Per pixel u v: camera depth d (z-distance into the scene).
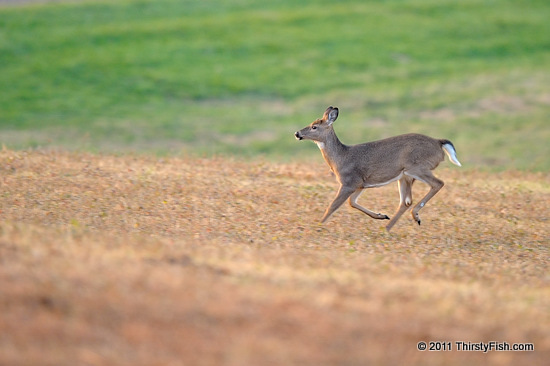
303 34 129.75
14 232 31.47
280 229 39.53
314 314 24.88
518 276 33.84
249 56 120.12
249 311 24.59
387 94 106.25
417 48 125.50
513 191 52.84
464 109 100.31
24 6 139.38
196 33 128.25
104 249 30.08
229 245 34.62
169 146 85.19
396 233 41.19
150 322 23.42
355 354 22.73
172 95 104.88
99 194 43.38
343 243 37.50
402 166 41.50
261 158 66.81
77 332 22.61
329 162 43.00
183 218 39.88
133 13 137.75
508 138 89.38
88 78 108.06
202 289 25.94
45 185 44.38
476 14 142.50
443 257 36.50
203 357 21.89
